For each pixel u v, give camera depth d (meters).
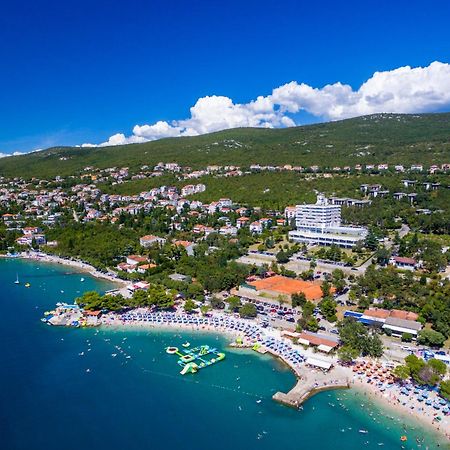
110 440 149.62
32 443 148.75
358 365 187.75
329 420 157.00
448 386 160.75
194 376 187.75
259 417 160.62
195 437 150.62
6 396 175.88
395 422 153.88
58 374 192.12
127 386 182.12
